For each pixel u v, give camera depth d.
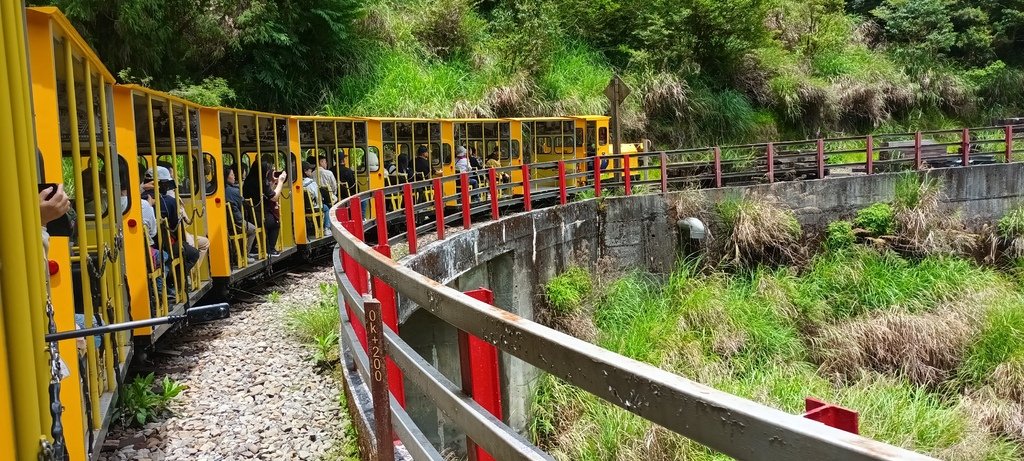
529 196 12.67
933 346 11.34
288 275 10.71
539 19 22.17
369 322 3.25
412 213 8.68
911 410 9.10
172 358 6.52
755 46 25.41
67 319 3.57
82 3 14.26
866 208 15.20
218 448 4.64
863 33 31.42
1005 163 16.14
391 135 14.24
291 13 18.06
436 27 22.11
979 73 29.89
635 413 1.51
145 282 5.79
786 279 13.25
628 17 25.12
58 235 3.53
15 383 1.42
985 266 15.02
